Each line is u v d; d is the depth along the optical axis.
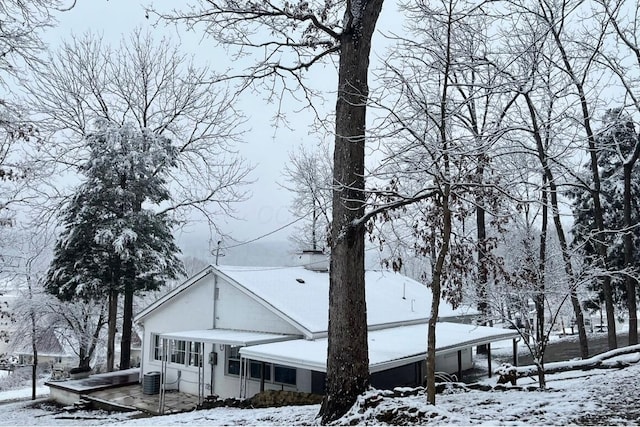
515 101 12.47
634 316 13.36
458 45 10.94
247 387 14.28
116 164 20.56
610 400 7.20
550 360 17.58
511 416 6.31
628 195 13.88
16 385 30.25
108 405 14.49
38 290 21.95
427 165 6.93
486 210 7.66
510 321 10.14
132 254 20.08
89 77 22.56
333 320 7.30
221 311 15.89
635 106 13.20
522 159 11.95
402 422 5.91
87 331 24.16
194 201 24.31
